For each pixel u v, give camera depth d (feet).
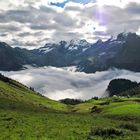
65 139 132.67
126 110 366.84
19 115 252.62
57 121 227.40
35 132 150.30
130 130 187.21
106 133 148.36
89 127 194.39
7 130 153.69
